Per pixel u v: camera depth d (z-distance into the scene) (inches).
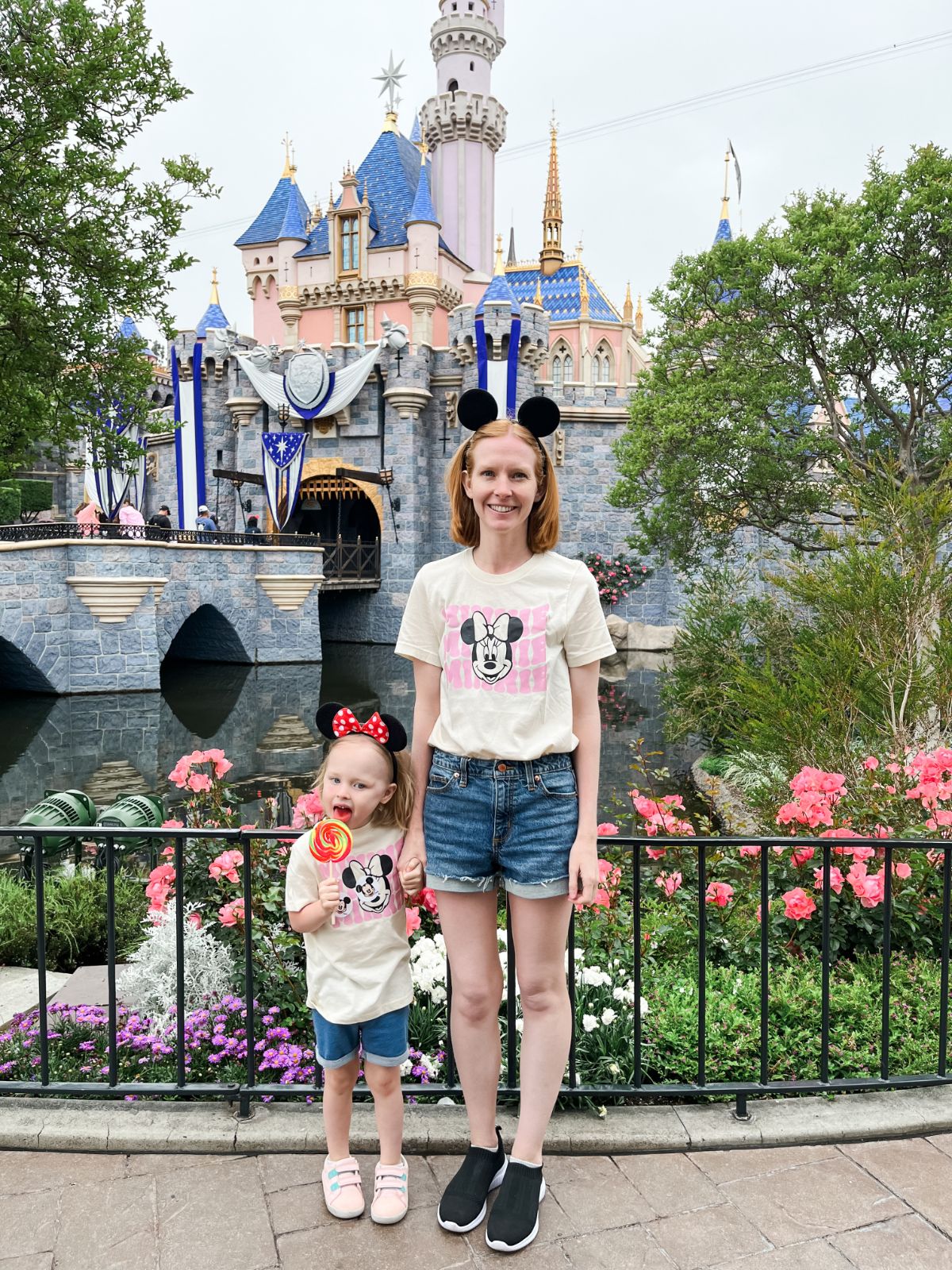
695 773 617.9
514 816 92.3
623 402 1401.3
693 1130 110.7
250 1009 114.7
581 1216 96.8
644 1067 132.5
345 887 97.0
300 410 1371.8
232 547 1096.2
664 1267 89.2
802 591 419.2
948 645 331.0
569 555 1411.2
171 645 1205.7
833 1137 111.0
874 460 755.4
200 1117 113.9
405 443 1352.1
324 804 97.6
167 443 1624.0
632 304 2160.4
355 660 1197.1
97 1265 89.3
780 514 864.3
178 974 116.6
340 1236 94.0
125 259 573.9
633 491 920.3
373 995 95.4
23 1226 94.9
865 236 730.8
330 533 1702.8
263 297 1665.8
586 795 93.4
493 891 97.3
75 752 703.1
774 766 360.5
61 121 538.3
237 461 1482.5
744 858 224.1
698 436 829.2
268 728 802.2
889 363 780.6
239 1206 98.6
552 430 95.8
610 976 152.0
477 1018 96.7
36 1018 165.5
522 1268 89.0
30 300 557.9
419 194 1475.1
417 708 99.7
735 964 184.9
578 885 90.9
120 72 536.1
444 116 1704.0
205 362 1489.9
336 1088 97.8
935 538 360.8
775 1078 132.6
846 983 172.6
